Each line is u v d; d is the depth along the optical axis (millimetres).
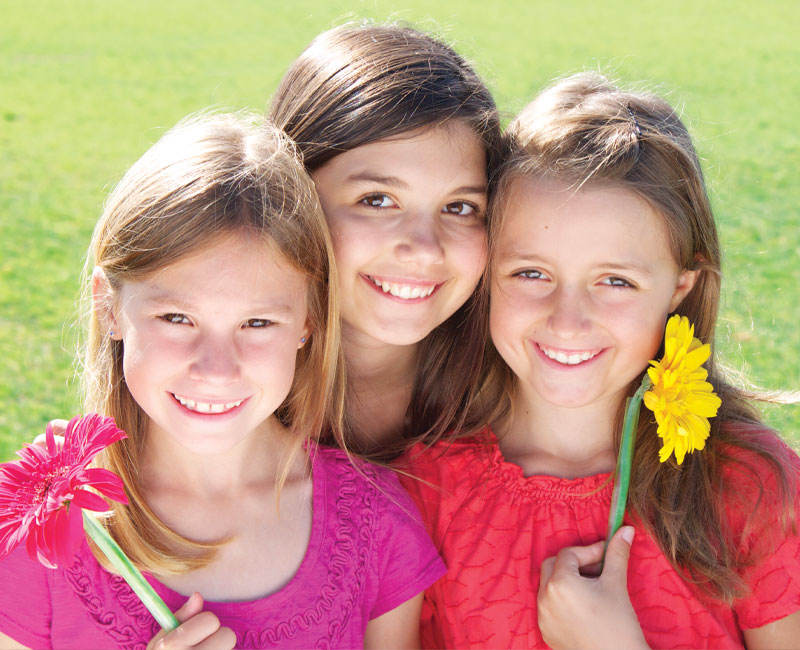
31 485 1644
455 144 2219
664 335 2221
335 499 2168
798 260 6801
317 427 2238
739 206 8156
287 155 2074
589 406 2311
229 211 1881
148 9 19484
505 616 2209
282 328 1957
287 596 2039
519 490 2289
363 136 2188
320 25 16562
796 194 8555
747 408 2469
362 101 2209
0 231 7594
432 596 2299
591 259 2080
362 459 2322
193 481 2096
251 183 1928
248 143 2043
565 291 2117
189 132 2055
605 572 2119
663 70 13867
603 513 2260
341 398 2301
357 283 2293
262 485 2152
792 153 9945
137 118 11406
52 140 10484
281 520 2117
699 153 2766
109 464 2045
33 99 12305
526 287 2164
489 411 2467
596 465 2340
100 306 2023
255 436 2176
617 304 2113
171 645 1857
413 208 2221
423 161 2186
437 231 2246
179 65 14414
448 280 2324
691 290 2359
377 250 2227
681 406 2029
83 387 2342
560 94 2311
